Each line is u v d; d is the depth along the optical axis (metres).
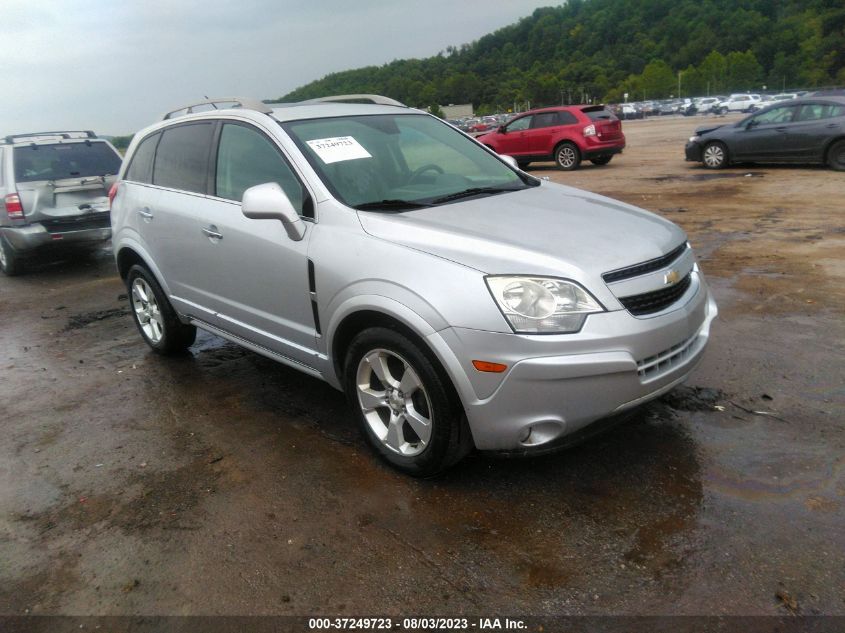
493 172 4.34
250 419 4.13
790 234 8.10
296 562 2.79
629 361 2.83
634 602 2.45
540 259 2.91
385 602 2.54
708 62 125.69
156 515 3.20
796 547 2.65
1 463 3.83
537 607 2.46
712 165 15.16
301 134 3.88
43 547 3.02
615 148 18.08
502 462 3.41
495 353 2.81
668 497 3.03
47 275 9.19
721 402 3.88
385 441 3.35
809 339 4.72
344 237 3.36
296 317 3.71
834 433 3.46
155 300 5.09
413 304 2.97
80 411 4.46
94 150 9.66
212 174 4.29
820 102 13.41
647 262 3.07
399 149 4.13
